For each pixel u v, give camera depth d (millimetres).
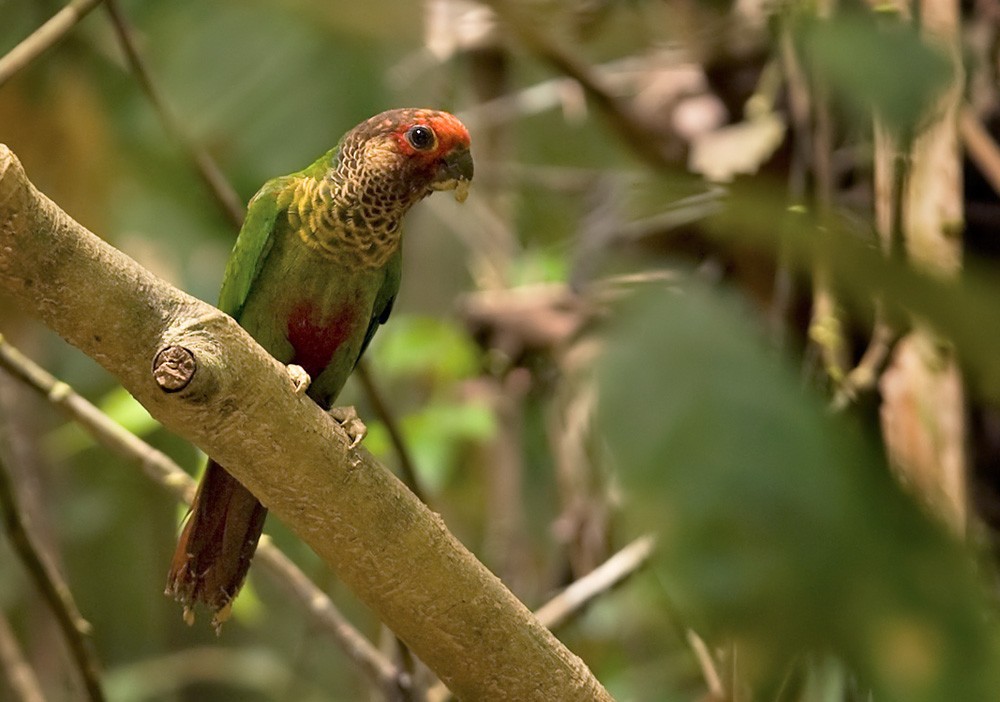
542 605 8359
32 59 5691
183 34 9891
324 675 13859
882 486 2553
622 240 6387
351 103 9734
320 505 3816
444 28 7633
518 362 7621
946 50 3188
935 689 2277
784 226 3238
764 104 6793
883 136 4523
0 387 9820
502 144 10094
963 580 2463
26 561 5977
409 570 3959
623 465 2502
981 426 6133
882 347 4750
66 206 8625
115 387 11281
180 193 10344
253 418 3514
